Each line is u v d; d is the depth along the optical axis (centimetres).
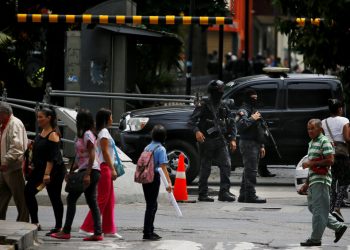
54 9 6044
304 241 2773
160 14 6178
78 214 3388
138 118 4175
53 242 2698
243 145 3719
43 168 2759
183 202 3703
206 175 3747
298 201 3834
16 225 2706
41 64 6228
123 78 5094
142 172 2725
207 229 3005
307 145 4278
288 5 3597
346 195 3631
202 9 6191
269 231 2984
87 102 5031
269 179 4662
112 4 5081
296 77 4312
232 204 3688
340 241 2802
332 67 3653
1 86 5719
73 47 5122
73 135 4406
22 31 5747
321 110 4278
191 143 4141
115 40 5097
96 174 2705
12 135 2823
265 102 4291
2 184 2905
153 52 6425
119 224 3114
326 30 3569
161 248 2605
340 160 3291
